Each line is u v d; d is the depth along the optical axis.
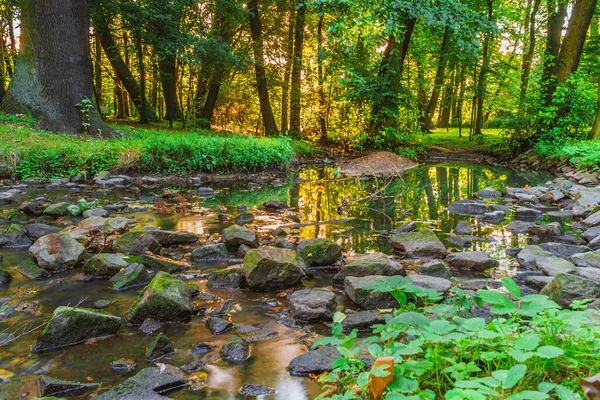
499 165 16.75
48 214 6.33
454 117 40.34
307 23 22.08
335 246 4.59
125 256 4.26
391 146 18.77
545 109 15.90
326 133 22.22
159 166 11.17
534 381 1.82
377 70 18.09
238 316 3.25
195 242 5.25
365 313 3.13
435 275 4.04
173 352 2.69
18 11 16.70
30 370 2.48
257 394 2.23
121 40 21.89
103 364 2.55
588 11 15.38
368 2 12.29
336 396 1.81
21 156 9.73
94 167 10.30
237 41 21.23
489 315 2.88
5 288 3.71
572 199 8.44
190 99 19.19
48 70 12.33
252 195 9.34
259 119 24.70
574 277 3.20
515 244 5.38
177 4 15.94
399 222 6.69
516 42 31.17
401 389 1.63
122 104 25.66
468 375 1.84
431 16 12.34
